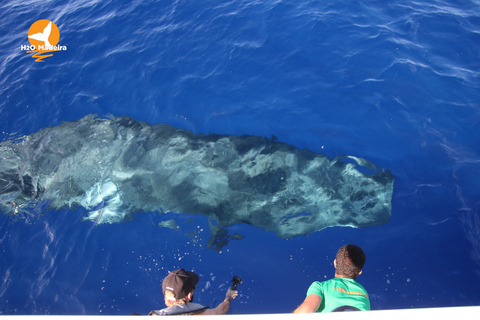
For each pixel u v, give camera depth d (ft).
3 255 20.65
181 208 21.83
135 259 20.27
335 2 31.81
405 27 29.30
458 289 17.47
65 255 20.62
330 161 22.22
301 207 20.90
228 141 23.40
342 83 26.35
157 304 18.62
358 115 24.70
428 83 25.67
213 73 28.12
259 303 18.07
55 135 24.95
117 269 19.94
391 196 20.70
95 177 23.00
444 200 20.48
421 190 21.03
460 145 22.61
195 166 22.44
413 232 19.57
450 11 30.42
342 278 11.08
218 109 26.07
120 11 34.24
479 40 27.94
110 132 24.75
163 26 32.12
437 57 27.20
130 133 24.56
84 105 27.40
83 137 24.62
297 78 27.02
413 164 22.16
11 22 34.73
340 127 24.25
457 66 26.61
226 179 21.85
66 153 23.91
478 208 19.81
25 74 29.71
